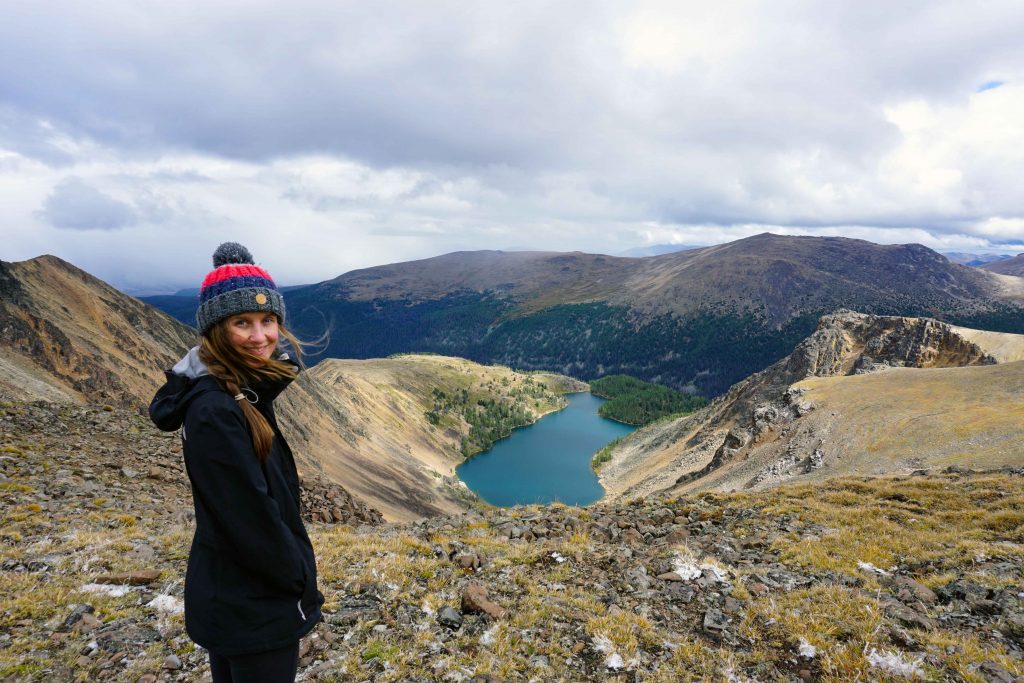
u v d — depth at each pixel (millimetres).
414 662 6359
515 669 6414
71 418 23141
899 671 6598
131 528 12219
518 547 11602
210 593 2744
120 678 5816
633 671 6648
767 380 142125
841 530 13852
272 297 2797
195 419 2537
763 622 8281
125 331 78000
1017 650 7258
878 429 55375
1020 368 57031
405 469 134375
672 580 9922
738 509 17047
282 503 2957
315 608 3082
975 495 17234
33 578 8258
